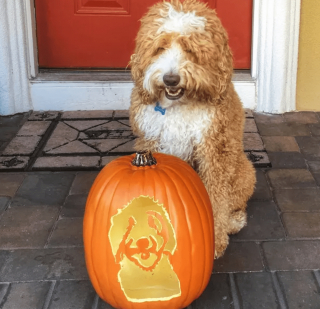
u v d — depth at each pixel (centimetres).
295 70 210
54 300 110
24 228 136
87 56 217
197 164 128
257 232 134
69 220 140
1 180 162
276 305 107
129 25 212
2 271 119
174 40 109
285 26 200
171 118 119
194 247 98
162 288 97
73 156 177
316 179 162
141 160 101
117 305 101
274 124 204
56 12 210
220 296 110
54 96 214
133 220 95
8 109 210
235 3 208
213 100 116
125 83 213
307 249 126
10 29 201
